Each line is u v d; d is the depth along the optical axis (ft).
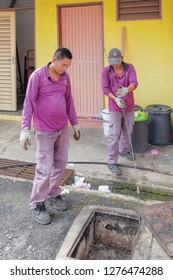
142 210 9.64
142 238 8.40
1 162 14.30
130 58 17.74
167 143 16.17
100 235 9.94
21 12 28.32
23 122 8.80
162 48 17.10
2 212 10.36
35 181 9.57
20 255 8.31
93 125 19.15
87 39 18.63
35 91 8.73
